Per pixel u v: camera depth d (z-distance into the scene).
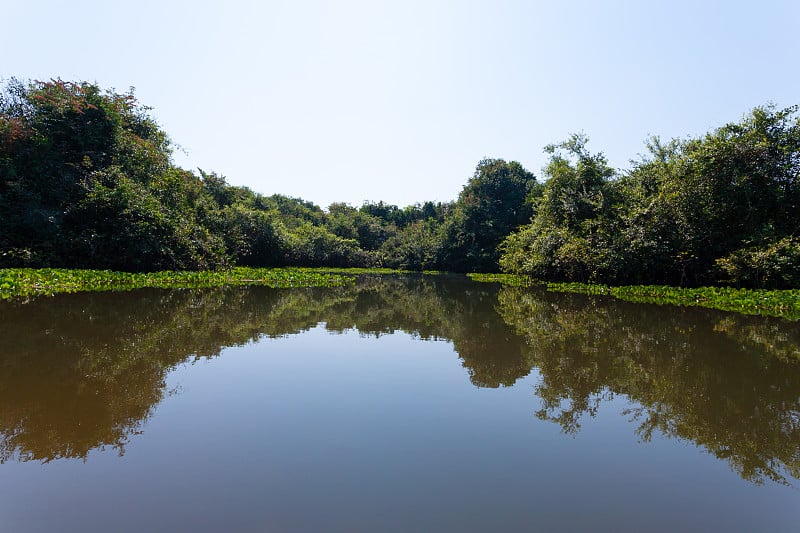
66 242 17.84
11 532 2.73
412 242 47.25
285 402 5.12
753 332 9.43
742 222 17.25
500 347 8.16
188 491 3.23
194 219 25.31
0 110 18.97
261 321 10.36
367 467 3.64
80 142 19.64
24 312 9.97
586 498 3.27
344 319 11.22
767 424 4.68
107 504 3.05
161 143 26.17
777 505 3.23
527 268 24.52
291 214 56.31
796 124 16.70
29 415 4.57
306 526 2.83
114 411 4.72
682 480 3.56
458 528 2.85
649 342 8.53
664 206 18.47
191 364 6.56
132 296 13.41
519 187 43.25
